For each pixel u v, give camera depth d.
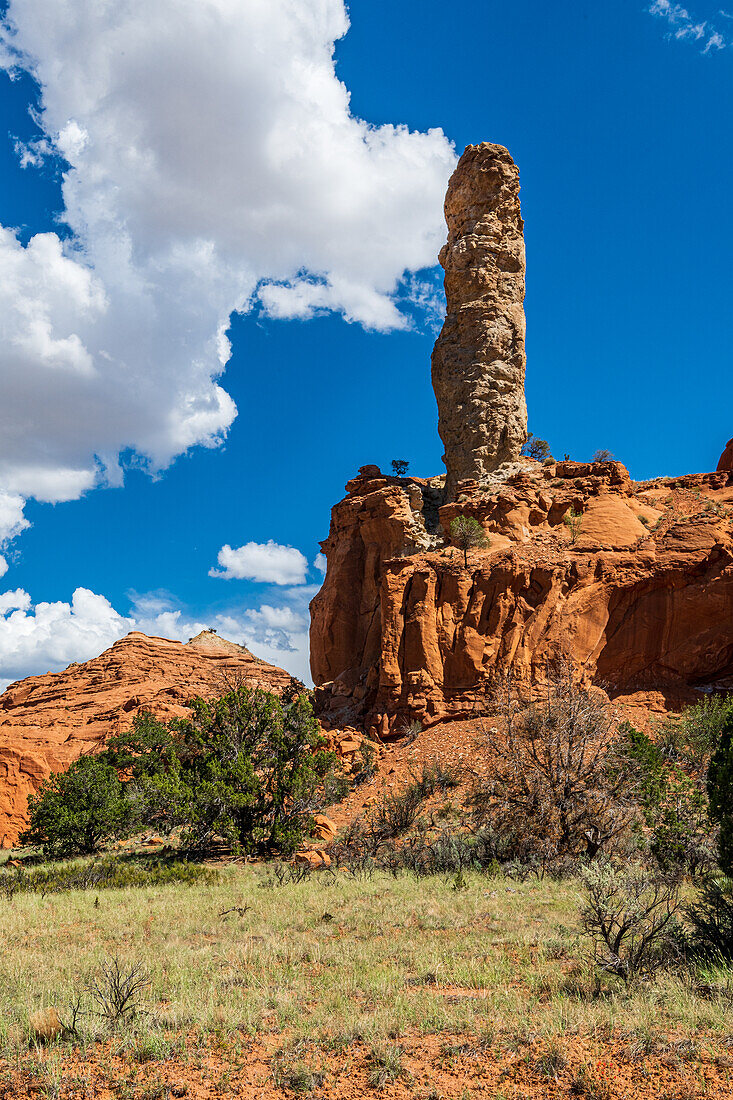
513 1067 7.51
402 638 44.47
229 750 31.00
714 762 13.09
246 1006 9.55
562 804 22.92
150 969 11.64
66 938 15.62
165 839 35.75
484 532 47.28
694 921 11.59
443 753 37.84
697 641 42.06
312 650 57.62
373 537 53.66
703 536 44.09
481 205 60.12
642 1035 7.88
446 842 24.19
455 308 59.56
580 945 11.93
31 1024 8.87
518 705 26.78
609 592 43.25
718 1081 6.91
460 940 13.20
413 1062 7.83
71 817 33.66
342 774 38.03
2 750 50.78
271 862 27.47
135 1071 7.86
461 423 56.47
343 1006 9.50
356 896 18.67
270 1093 7.34
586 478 50.41
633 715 39.25
